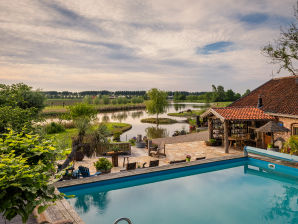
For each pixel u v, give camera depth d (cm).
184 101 15388
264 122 1919
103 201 999
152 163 1377
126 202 990
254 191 1103
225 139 1852
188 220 839
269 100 2112
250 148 1560
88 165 1494
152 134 3388
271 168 1419
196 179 1266
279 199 1011
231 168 1451
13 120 1145
